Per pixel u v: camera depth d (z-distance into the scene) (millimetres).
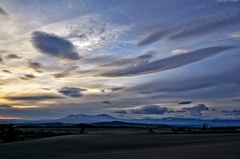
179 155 31828
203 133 88438
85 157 35562
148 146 51781
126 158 31375
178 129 137125
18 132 89688
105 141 60250
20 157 39438
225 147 39312
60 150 47156
